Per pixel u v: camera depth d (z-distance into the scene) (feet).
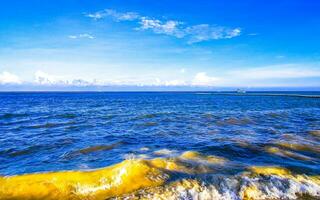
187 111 122.62
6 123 76.89
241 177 25.31
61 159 35.53
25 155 38.37
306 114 102.89
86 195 21.16
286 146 39.75
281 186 23.82
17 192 20.74
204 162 30.50
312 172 27.81
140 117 94.22
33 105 176.55
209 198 21.53
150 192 21.74
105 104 195.42
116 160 34.14
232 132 56.70
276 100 269.23
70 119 88.48
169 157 32.07
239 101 249.96
